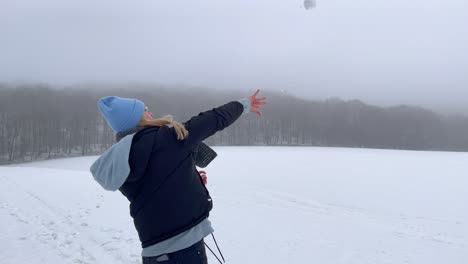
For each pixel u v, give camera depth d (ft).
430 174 65.82
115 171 5.84
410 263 19.79
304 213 32.60
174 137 6.06
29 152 219.82
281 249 21.09
